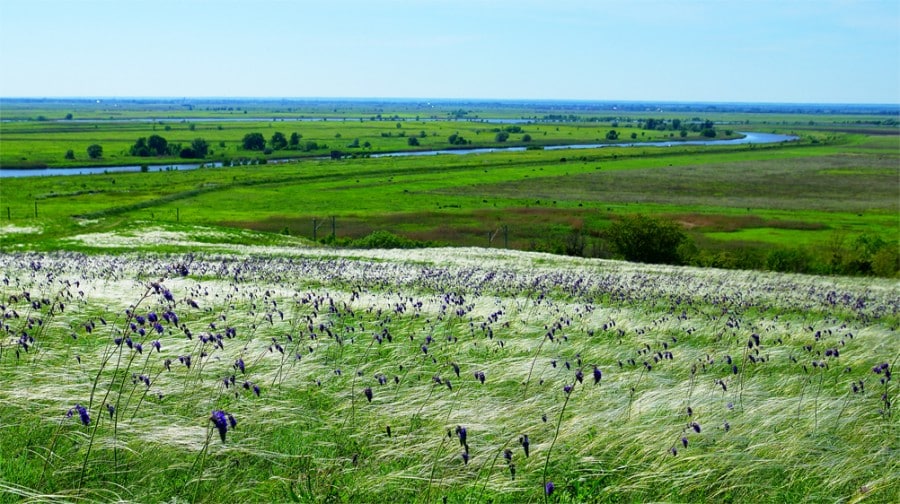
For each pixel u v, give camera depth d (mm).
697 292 32531
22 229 70625
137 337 13461
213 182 165375
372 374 12656
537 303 23125
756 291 34812
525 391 11727
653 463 8789
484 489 7906
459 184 167625
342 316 18688
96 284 23688
